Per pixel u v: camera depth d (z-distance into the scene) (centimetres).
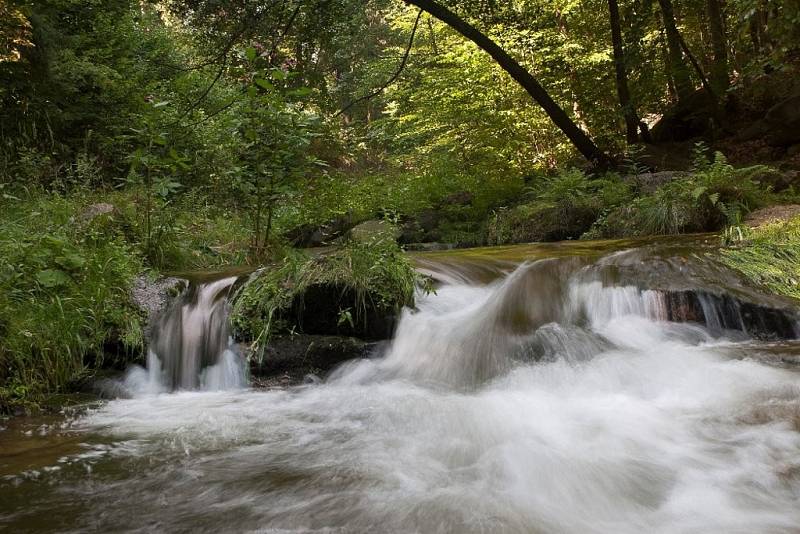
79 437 347
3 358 419
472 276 564
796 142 1358
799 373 382
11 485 278
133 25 1628
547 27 1625
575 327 479
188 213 775
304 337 480
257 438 339
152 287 522
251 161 709
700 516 242
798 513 243
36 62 1061
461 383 438
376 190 1245
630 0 1708
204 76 1298
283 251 720
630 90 1691
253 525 235
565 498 258
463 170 1472
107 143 1009
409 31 2056
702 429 321
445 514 243
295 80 1179
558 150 1602
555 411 362
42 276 470
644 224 870
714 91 1553
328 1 1214
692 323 482
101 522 239
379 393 419
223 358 475
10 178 805
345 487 270
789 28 917
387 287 488
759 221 714
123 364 474
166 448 326
